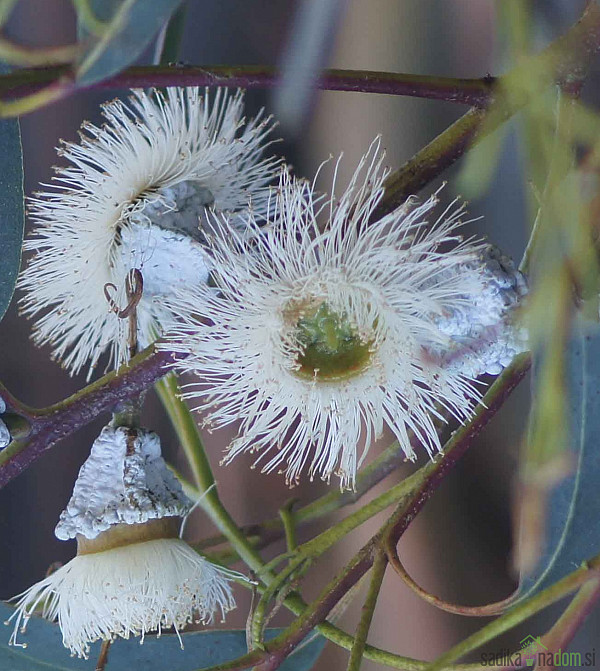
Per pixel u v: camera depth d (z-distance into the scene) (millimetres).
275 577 308
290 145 382
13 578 400
